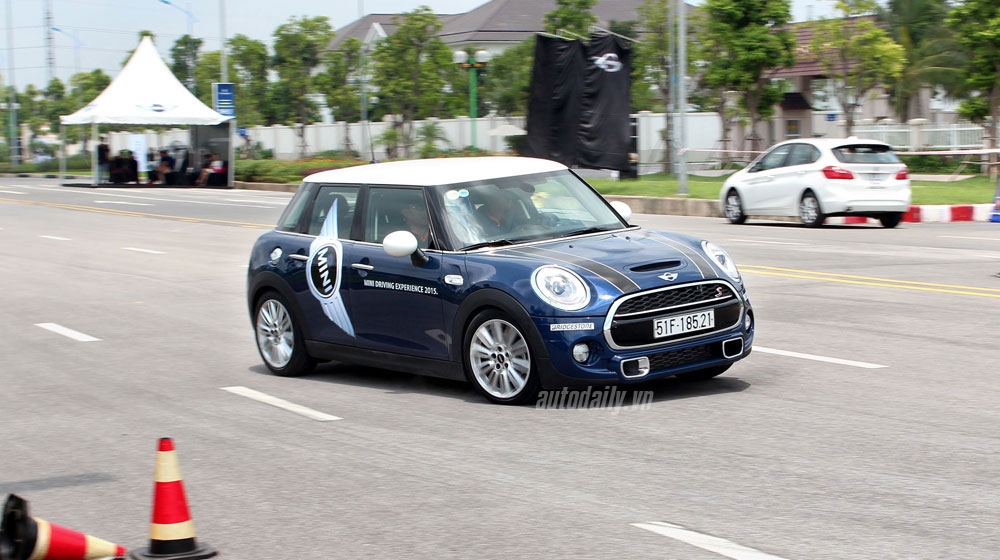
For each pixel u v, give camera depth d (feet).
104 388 31.96
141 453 24.11
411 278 28.35
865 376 28.53
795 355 31.71
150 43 161.68
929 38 163.32
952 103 184.65
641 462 21.12
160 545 16.81
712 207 91.20
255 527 18.34
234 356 36.73
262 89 248.73
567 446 22.58
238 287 54.70
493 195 29.17
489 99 207.41
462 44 293.23
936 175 124.77
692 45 159.53
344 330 30.58
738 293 26.86
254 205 116.78
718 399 26.43
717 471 20.30
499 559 16.17
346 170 32.30
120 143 261.85
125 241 81.00
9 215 109.81
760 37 148.36
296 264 31.89
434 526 17.88
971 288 43.34
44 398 30.76
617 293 25.11
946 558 15.40
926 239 64.75
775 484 19.31
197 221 96.78
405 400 28.19
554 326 25.14
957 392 26.32
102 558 16.44
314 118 250.37
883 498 18.28
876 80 158.81
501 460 21.75
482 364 27.04
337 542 17.35
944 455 20.84
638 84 166.81
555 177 30.58
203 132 164.96
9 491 21.48
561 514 18.16
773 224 81.10
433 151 189.26
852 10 150.20
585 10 186.09
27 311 48.91
